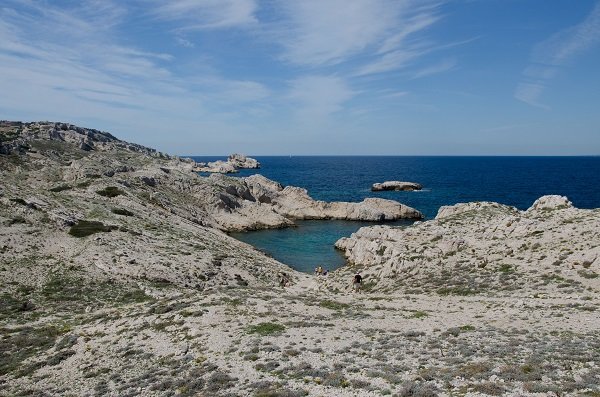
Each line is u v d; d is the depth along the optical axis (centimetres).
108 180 9631
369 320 2988
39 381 2389
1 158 10688
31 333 3284
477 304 3372
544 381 1645
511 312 2983
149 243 6138
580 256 3994
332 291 5081
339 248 9044
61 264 4981
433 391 1627
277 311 3247
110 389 2127
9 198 6334
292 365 2094
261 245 9394
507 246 4881
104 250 5447
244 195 12800
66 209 6781
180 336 2750
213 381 1980
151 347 2653
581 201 13962
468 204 8381
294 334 2641
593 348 2033
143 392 2008
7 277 4475
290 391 1759
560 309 2950
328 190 18825
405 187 18400
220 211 11381
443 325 2764
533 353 2003
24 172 10244
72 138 16538
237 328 2803
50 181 9831
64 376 2425
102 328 3184
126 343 2798
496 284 3934
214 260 6028
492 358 1972
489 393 1554
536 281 3800
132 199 8631
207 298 3622
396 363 2014
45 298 4191
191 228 8162
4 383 2398
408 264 5088
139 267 5112
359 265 6331
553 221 5231
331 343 2428
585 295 3300
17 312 3825
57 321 3634
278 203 13138
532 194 16338
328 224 11962
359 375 1886
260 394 1744
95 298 4272
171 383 2044
